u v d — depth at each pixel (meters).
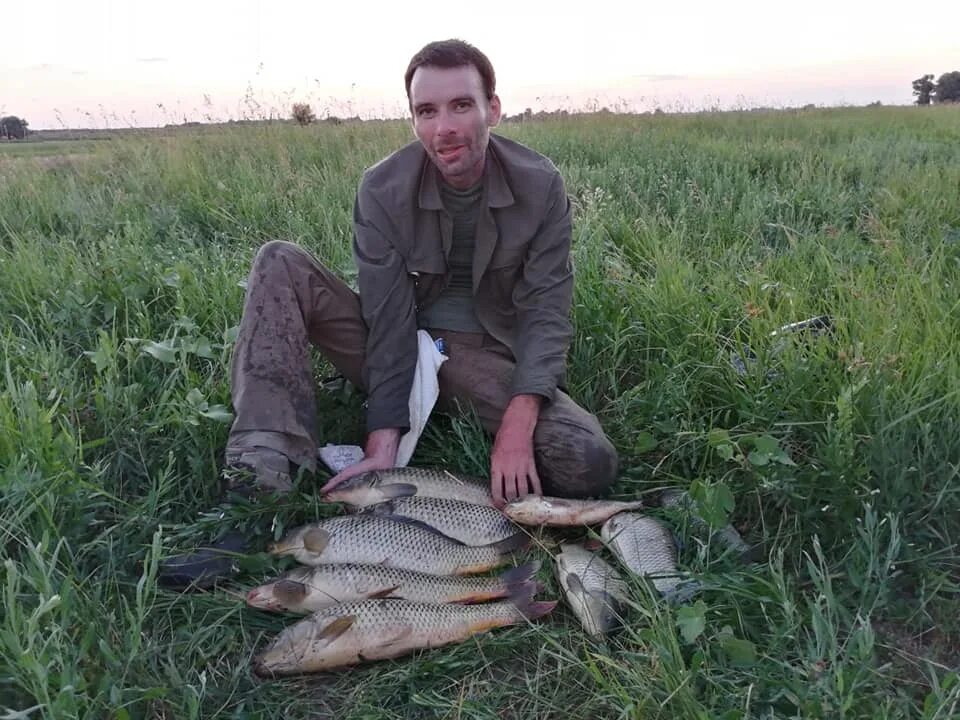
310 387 1.35
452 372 1.50
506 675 1.09
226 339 1.68
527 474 1.33
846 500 1.23
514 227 1.45
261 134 4.46
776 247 2.38
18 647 0.91
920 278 1.79
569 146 4.06
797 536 1.27
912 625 1.14
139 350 1.63
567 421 1.38
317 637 1.06
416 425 1.43
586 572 1.19
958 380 1.37
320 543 1.21
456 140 1.33
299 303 1.37
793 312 1.71
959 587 1.16
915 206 2.63
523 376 1.40
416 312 1.52
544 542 1.29
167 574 1.17
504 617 1.13
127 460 1.39
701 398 1.58
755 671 1.02
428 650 1.10
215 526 1.25
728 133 5.06
